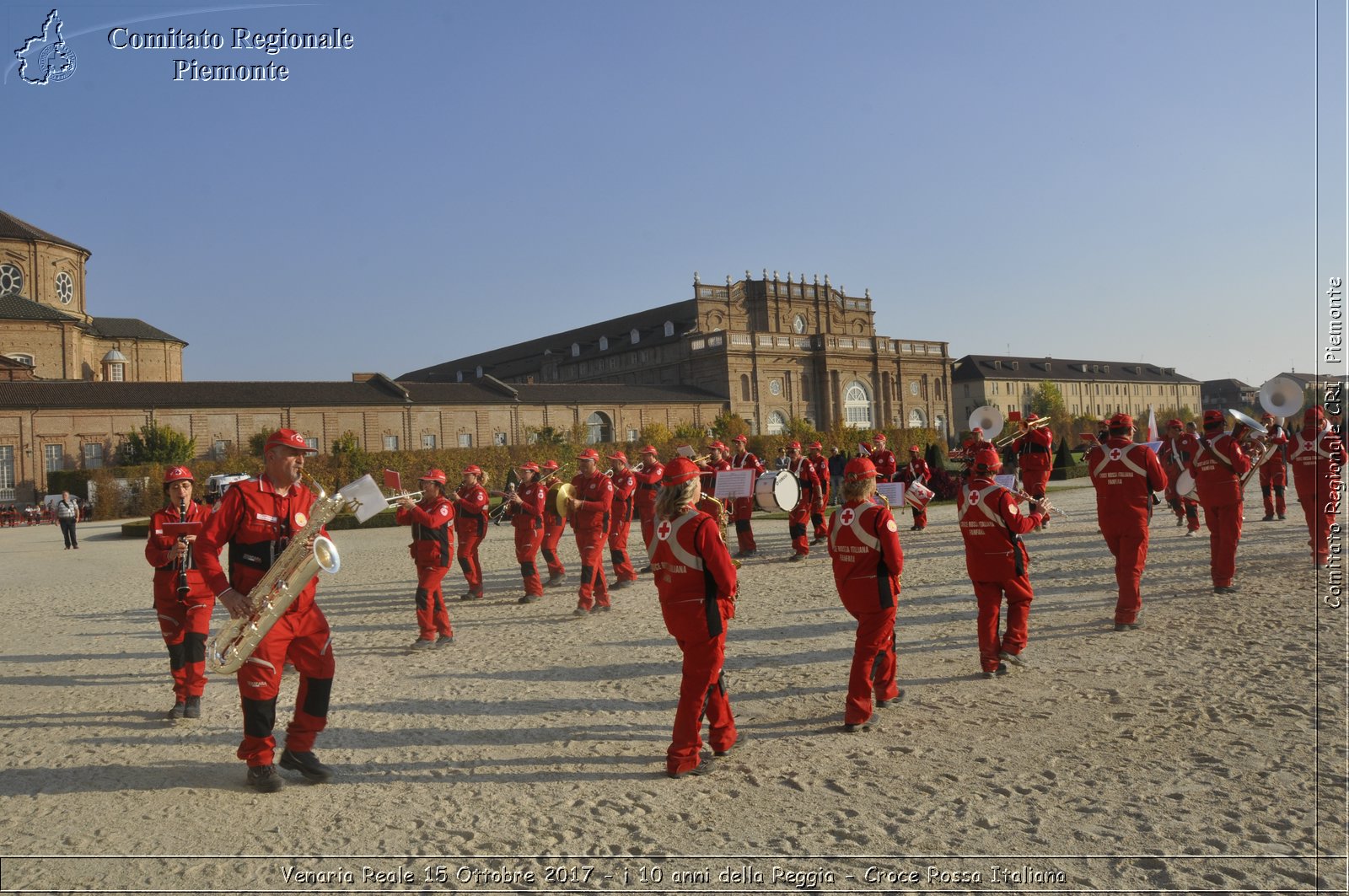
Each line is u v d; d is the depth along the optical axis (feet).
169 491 26.55
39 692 30.19
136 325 282.77
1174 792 17.65
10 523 171.53
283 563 19.66
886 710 24.11
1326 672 25.02
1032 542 58.18
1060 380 441.68
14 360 223.51
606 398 270.67
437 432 240.53
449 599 47.19
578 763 21.04
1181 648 28.66
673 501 20.52
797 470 56.54
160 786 20.40
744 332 295.89
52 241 252.62
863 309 346.33
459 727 24.21
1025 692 24.98
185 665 26.32
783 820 17.31
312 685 20.31
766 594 43.83
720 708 20.97
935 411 341.21
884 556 22.43
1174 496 60.49
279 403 219.82
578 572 55.93
